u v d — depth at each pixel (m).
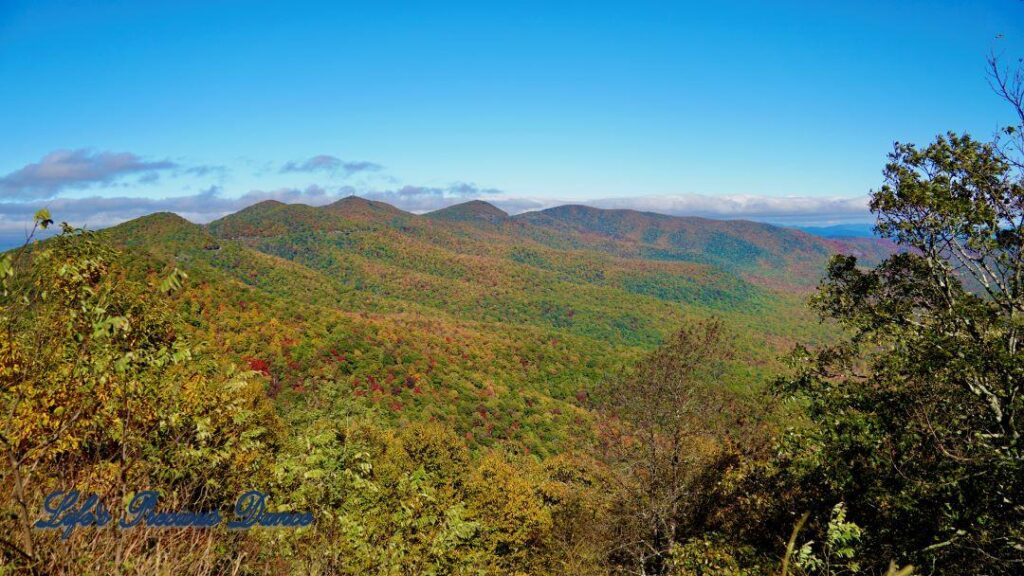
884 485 8.14
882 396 8.83
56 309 3.73
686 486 13.20
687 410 13.52
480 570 7.41
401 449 26.23
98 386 3.87
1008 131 8.29
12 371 3.50
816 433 8.91
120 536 3.64
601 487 15.69
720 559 8.34
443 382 75.56
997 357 7.36
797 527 1.89
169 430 4.31
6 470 3.34
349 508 5.19
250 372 5.02
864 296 10.95
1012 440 6.70
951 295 9.65
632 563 14.76
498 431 63.78
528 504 22.70
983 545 6.22
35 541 3.31
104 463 3.86
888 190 10.12
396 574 5.16
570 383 90.94
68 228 3.83
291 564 4.76
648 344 170.25
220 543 4.34
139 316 4.05
